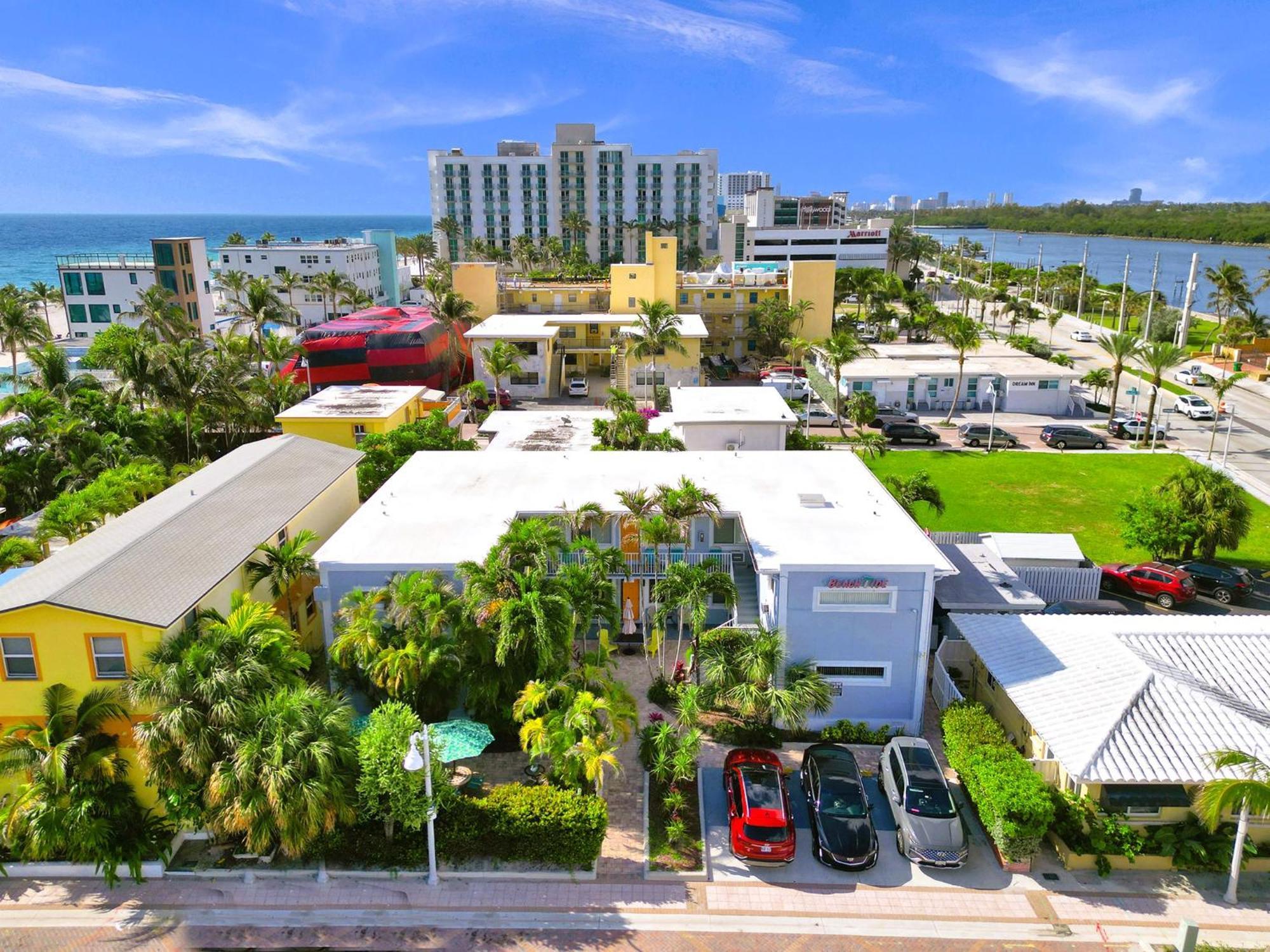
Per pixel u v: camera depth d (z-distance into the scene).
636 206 158.38
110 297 85.00
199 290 84.81
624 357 68.12
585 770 18.70
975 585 28.02
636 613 27.81
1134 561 35.03
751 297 82.38
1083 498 42.97
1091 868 18.38
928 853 18.12
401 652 19.66
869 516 26.14
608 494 28.00
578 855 17.94
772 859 18.12
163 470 37.69
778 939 16.44
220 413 48.62
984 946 16.27
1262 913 17.12
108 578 19.89
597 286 87.56
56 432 38.81
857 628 22.72
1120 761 18.31
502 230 157.62
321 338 63.88
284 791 16.12
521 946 16.25
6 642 18.58
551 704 20.17
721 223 156.62
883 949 16.19
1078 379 67.12
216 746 16.97
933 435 54.09
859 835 18.39
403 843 18.34
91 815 17.59
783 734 22.92
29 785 18.31
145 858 18.20
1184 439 55.16
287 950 16.19
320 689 19.12
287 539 26.72
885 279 115.50
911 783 19.50
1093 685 20.77
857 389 63.72
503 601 20.11
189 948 16.27
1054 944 16.30
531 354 67.62
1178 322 95.81
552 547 22.00
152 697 16.92
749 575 27.83
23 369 73.25
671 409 53.44
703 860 18.53
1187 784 18.36
